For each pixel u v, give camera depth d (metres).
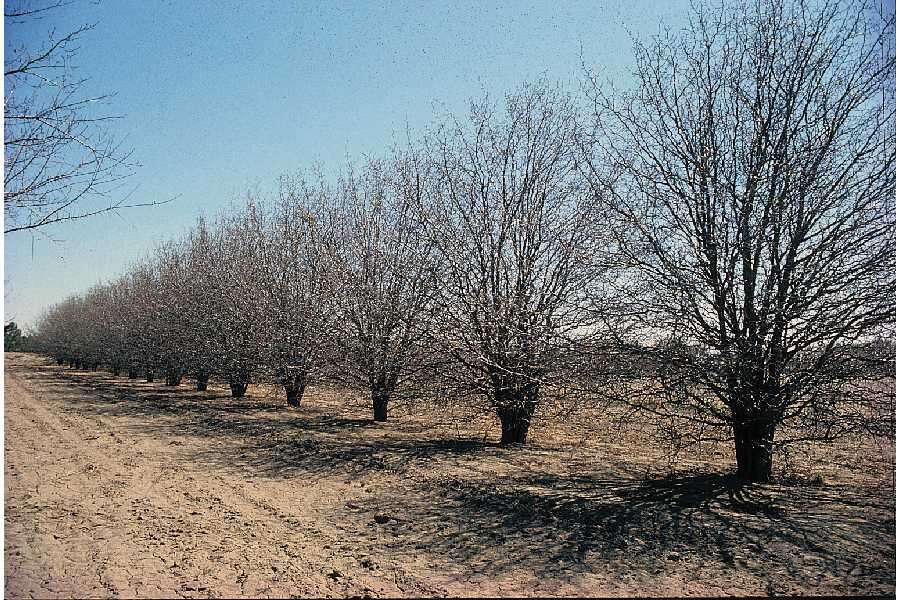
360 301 15.13
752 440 8.21
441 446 12.13
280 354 18.91
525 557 5.87
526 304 11.20
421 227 12.94
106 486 8.98
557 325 10.73
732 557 5.72
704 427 9.45
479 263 11.64
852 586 5.02
